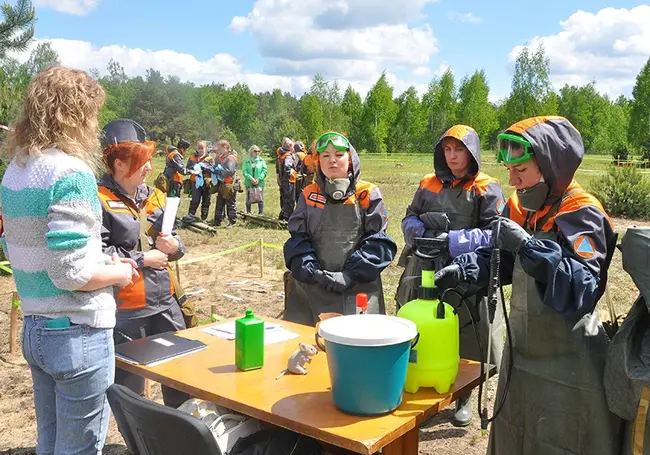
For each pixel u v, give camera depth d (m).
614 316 2.64
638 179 15.85
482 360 2.48
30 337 2.29
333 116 71.25
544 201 2.46
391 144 77.06
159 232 3.37
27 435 3.95
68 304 2.26
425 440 3.91
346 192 3.59
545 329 2.44
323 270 3.64
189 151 57.66
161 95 70.38
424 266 3.68
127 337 3.36
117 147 3.12
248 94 92.50
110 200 3.16
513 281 2.58
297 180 13.80
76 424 2.36
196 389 2.41
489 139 79.19
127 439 2.30
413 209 3.96
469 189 3.71
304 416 2.12
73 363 2.28
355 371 2.05
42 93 2.24
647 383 2.16
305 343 2.80
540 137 2.34
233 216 13.65
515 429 2.60
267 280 8.52
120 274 2.34
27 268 2.25
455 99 78.94
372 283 3.71
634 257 2.20
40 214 2.20
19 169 2.27
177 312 3.56
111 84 75.75
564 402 2.44
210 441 1.92
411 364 2.27
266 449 2.40
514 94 73.25
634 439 2.21
